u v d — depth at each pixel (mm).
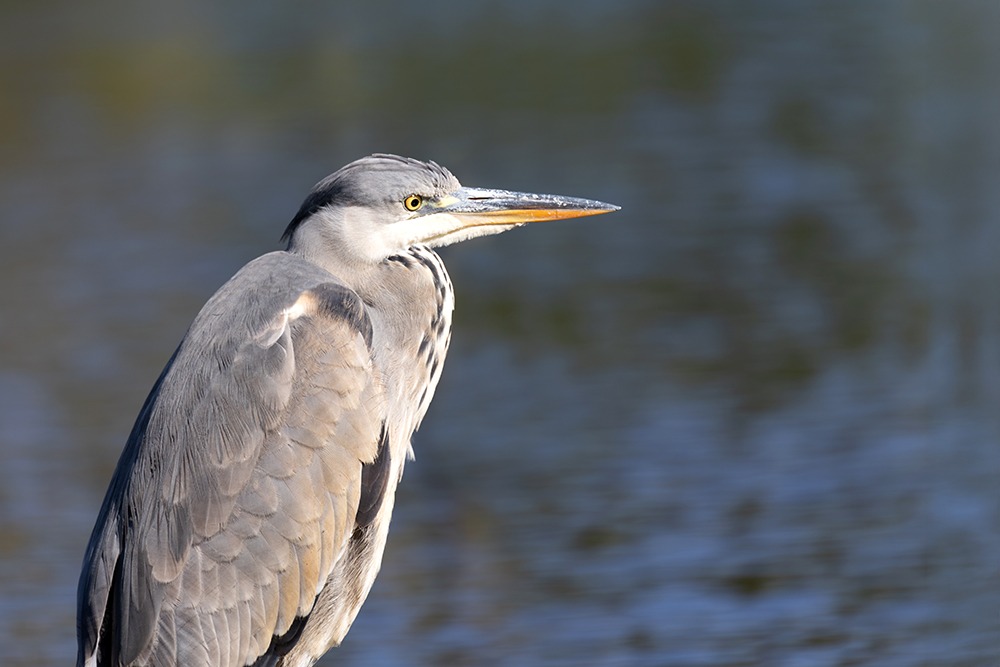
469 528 11070
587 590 10008
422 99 28469
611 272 18000
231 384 6391
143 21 36594
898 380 13758
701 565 10242
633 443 12609
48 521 11633
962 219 19141
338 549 6535
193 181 23062
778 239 18781
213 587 6199
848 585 9883
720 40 32688
